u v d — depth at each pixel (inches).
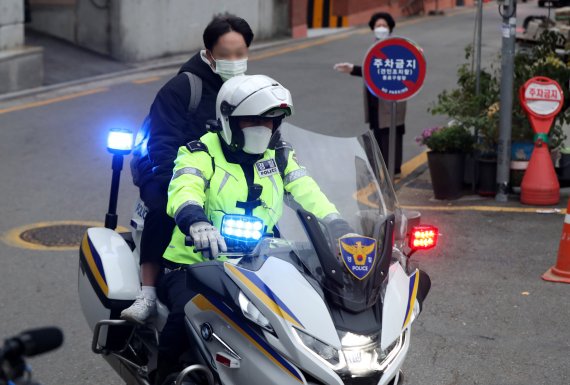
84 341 527.5
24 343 225.5
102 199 840.3
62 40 1628.9
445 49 1966.0
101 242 409.7
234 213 358.3
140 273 395.2
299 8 2085.4
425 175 965.8
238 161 359.9
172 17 1697.8
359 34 2194.9
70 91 1369.3
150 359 386.9
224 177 359.3
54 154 1002.1
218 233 327.3
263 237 339.6
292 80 1515.7
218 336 330.0
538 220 778.2
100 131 1117.1
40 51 1371.8
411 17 2741.1
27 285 616.7
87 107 1254.9
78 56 1569.9
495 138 852.0
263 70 1609.3
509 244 714.2
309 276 318.3
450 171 843.4
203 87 421.1
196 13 1759.4
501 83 816.3
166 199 381.1
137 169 413.7
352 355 303.1
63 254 684.1
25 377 227.5
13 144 1043.3
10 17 1328.7
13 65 1327.5
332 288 310.2
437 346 527.8
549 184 816.9
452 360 510.3
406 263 358.0
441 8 3051.2
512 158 847.1
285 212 340.2
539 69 872.9
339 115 1245.7
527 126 840.3
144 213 402.9
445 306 587.8
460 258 680.4
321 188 358.6
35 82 1370.6
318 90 1432.1
